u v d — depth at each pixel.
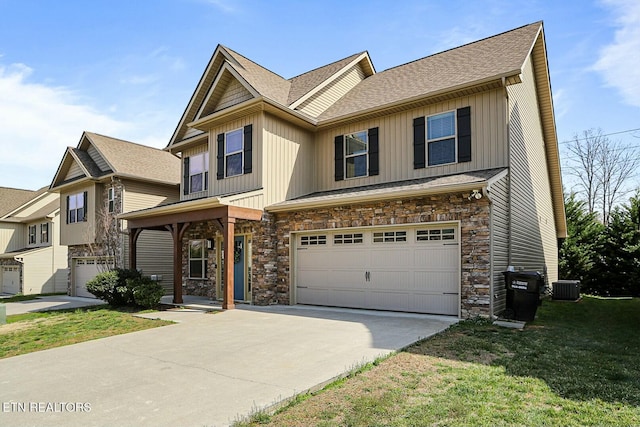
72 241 19.11
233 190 12.65
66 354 6.65
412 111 11.48
